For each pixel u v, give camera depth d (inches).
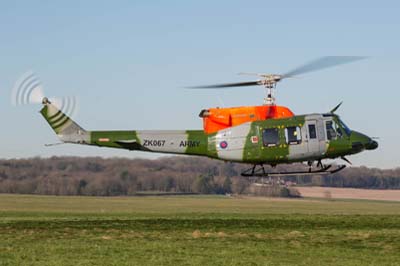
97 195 5944.9
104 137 1612.9
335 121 1579.7
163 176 6560.0
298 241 1395.2
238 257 1175.0
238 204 4724.4
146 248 1268.5
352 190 6683.1
